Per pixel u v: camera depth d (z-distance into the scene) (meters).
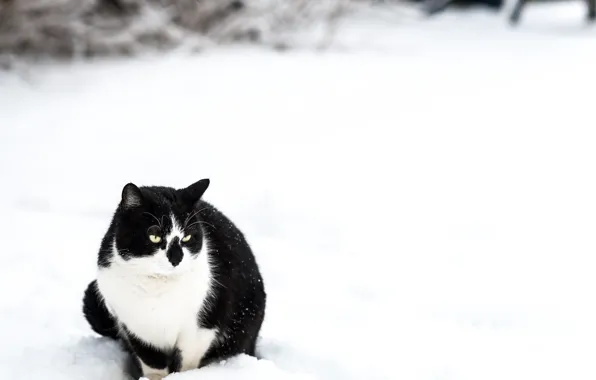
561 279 5.82
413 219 7.21
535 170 8.45
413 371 3.94
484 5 21.48
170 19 14.93
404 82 12.41
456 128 9.98
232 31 15.05
